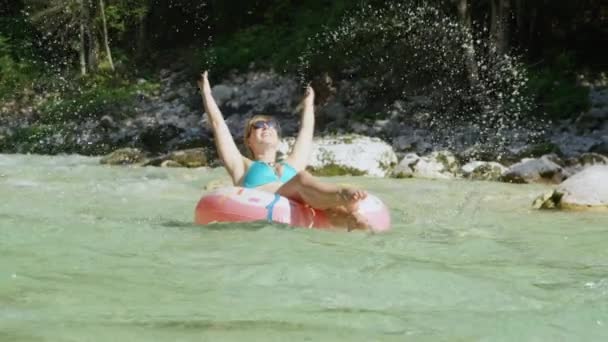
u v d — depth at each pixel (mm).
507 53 22406
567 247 6523
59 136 23062
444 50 22688
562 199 9336
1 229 6598
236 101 24688
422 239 6723
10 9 31328
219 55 27375
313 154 14977
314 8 28875
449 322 3936
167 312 4035
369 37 24234
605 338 3715
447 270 5242
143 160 17266
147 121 23984
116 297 4375
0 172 13984
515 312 4156
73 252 5711
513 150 17000
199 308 4133
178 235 6605
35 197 9656
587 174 9586
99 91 26516
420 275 5023
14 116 26078
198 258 5570
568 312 4141
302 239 6418
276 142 8078
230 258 5570
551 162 13430
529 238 7031
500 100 21266
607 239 6988
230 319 3896
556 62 22203
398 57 23250
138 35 30359
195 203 9422
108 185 11414
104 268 5180
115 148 21938
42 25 28641
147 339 3525
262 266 5254
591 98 20766
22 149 22422
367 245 6258
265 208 7082
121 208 8797
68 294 4426
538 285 4855
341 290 4625
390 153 15242
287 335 3625
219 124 8109
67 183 11641
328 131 21703
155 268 5207
